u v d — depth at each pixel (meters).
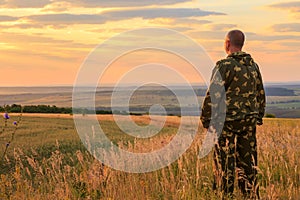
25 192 6.02
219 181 5.59
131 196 5.70
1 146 13.47
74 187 5.83
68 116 29.05
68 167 6.50
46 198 5.93
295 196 5.78
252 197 5.54
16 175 6.21
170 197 5.66
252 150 5.73
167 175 6.18
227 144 5.62
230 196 5.45
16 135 17.11
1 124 21.98
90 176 5.98
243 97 5.60
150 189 5.98
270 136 8.98
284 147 8.01
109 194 5.71
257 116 5.75
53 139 15.50
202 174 6.47
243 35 5.75
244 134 5.70
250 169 5.75
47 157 12.09
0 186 6.01
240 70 5.59
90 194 5.73
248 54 5.78
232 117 5.58
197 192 5.54
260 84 5.88
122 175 6.11
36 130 19.33
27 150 12.68
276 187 6.03
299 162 6.96
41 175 6.59
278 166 7.00
